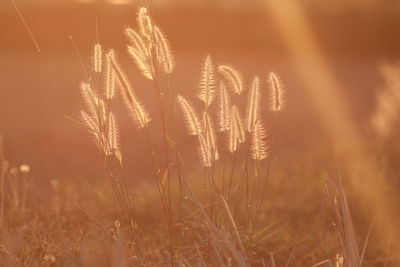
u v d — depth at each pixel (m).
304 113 26.31
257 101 5.20
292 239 7.51
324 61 50.69
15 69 36.81
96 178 13.73
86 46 50.09
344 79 38.69
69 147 17.52
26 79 32.56
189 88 29.70
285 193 10.05
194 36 58.34
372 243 7.82
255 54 54.78
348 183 10.80
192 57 50.03
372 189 9.98
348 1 60.53
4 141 18.28
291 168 12.49
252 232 5.42
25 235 5.94
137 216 7.64
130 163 15.93
